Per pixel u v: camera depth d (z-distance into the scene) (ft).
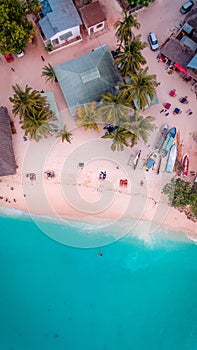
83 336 125.70
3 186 126.11
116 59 123.13
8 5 111.75
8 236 127.03
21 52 125.29
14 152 125.70
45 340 125.39
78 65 119.85
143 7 128.47
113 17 128.77
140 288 127.44
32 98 107.96
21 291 126.82
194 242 127.75
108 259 127.03
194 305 127.85
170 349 125.18
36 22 126.62
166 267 127.95
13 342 125.18
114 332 125.80
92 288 127.03
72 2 121.70
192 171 126.52
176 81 127.34
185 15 128.98
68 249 126.93
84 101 119.75
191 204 119.55
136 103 117.70
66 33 122.93
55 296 126.93
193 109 127.24
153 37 125.70
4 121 120.16
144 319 126.62
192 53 121.60
